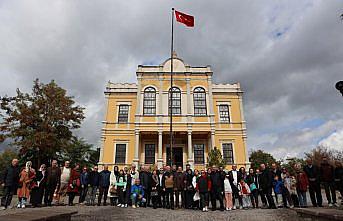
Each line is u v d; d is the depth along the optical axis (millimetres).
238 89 32781
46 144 26422
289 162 46344
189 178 13672
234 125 31312
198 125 29266
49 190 12531
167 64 31938
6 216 5691
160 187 13773
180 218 9562
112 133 30703
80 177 14477
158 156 28391
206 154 30578
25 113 26750
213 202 12602
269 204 12789
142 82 31203
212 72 31578
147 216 9953
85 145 44562
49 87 28391
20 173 11977
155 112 30297
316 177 12305
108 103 31828
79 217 9008
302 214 8625
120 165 29656
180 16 22531
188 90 30953
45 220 5891
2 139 26094
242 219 9195
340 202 13414
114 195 14492
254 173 14250
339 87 7805
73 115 28578
